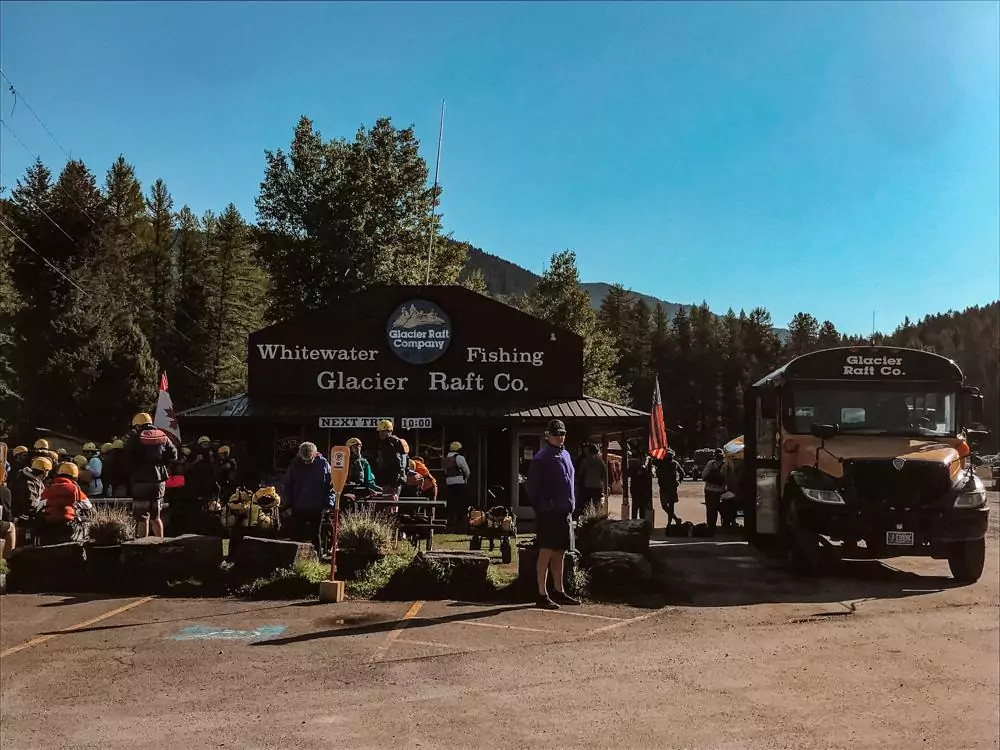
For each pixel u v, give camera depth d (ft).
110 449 51.70
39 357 133.28
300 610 26.55
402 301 63.00
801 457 36.91
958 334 415.85
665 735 15.85
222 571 30.04
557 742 15.40
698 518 71.87
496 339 63.31
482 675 19.66
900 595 31.55
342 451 29.01
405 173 144.25
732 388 333.21
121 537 30.71
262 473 61.62
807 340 375.45
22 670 19.79
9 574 30.37
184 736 15.53
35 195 142.72
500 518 38.34
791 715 17.13
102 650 21.63
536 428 64.34
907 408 37.76
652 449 57.98
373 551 30.04
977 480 35.12
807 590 32.55
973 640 23.98
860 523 34.06
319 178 140.56
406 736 15.62
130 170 202.90
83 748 14.94
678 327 352.49
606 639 23.48
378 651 21.66
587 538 35.76
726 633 24.58
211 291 202.08
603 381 172.76
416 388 62.59
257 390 62.13
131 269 189.67
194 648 21.85
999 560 41.32
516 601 28.48
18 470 42.70
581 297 176.14
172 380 187.42
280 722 16.31
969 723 16.74
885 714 17.28
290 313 137.80
